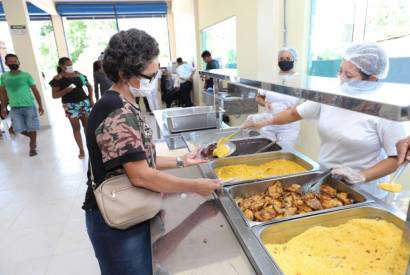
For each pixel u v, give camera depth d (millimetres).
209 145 1651
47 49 7305
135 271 944
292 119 1579
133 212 931
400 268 729
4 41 6605
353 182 1073
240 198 1143
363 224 898
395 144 1015
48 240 2107
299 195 1088
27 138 4965
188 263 743
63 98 3705
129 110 891
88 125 922
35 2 5684
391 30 2023
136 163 874
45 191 2914
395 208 931
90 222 1053
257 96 2312
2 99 3902
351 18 2395
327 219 928
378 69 1109
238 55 3900
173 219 973
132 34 902
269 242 875
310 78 1058
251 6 3348
